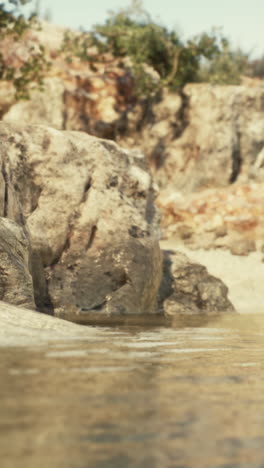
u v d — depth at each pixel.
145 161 28.95
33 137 24.70
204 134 60.44
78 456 3.61
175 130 61.84
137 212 25.67
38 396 5.32
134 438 4.08
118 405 5.13
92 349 8.87
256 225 49.84
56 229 23.69
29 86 59.16
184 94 61.97
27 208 23.53
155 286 25.36
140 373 7.00
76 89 61.38
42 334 10.48
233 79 69.31
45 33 69.00
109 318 20.00
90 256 24.05
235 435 4.27
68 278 23.48
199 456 3.71
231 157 59.69
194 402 5.45
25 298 17.42
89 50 68.56
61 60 65.38
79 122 59.88
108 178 25.86
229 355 9.44
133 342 10.66
